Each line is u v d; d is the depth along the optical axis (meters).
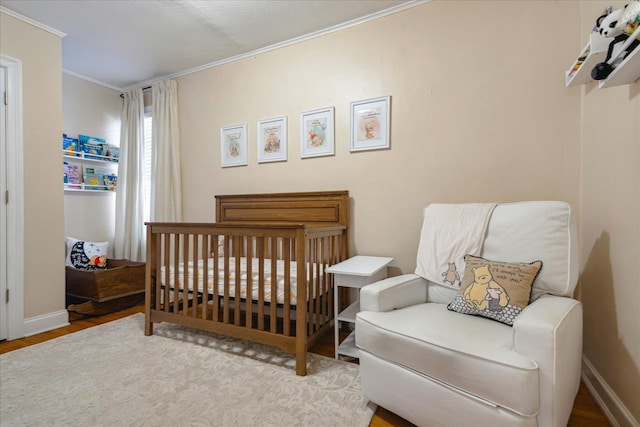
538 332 1.07
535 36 2.01
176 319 2.27
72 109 3.48
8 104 2.32
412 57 2.35
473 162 2.17
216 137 3.24
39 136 2.49
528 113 2.03
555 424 1.04
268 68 2.94
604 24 1.14
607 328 1.49
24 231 2.39
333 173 2.64
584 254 1.82
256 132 3.02
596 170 1.65
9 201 2.32
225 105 3.19
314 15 2.47
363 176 2.53
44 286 2.51
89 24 2.57
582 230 1.86
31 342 2.26
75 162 3.48
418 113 2.33
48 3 2.30
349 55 2.57
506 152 2.08
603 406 1.46
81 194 3.57
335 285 1.99
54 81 2.60
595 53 1.30
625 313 1.31
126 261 3.37
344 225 2.51
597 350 1.61
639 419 1.20
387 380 1.39
